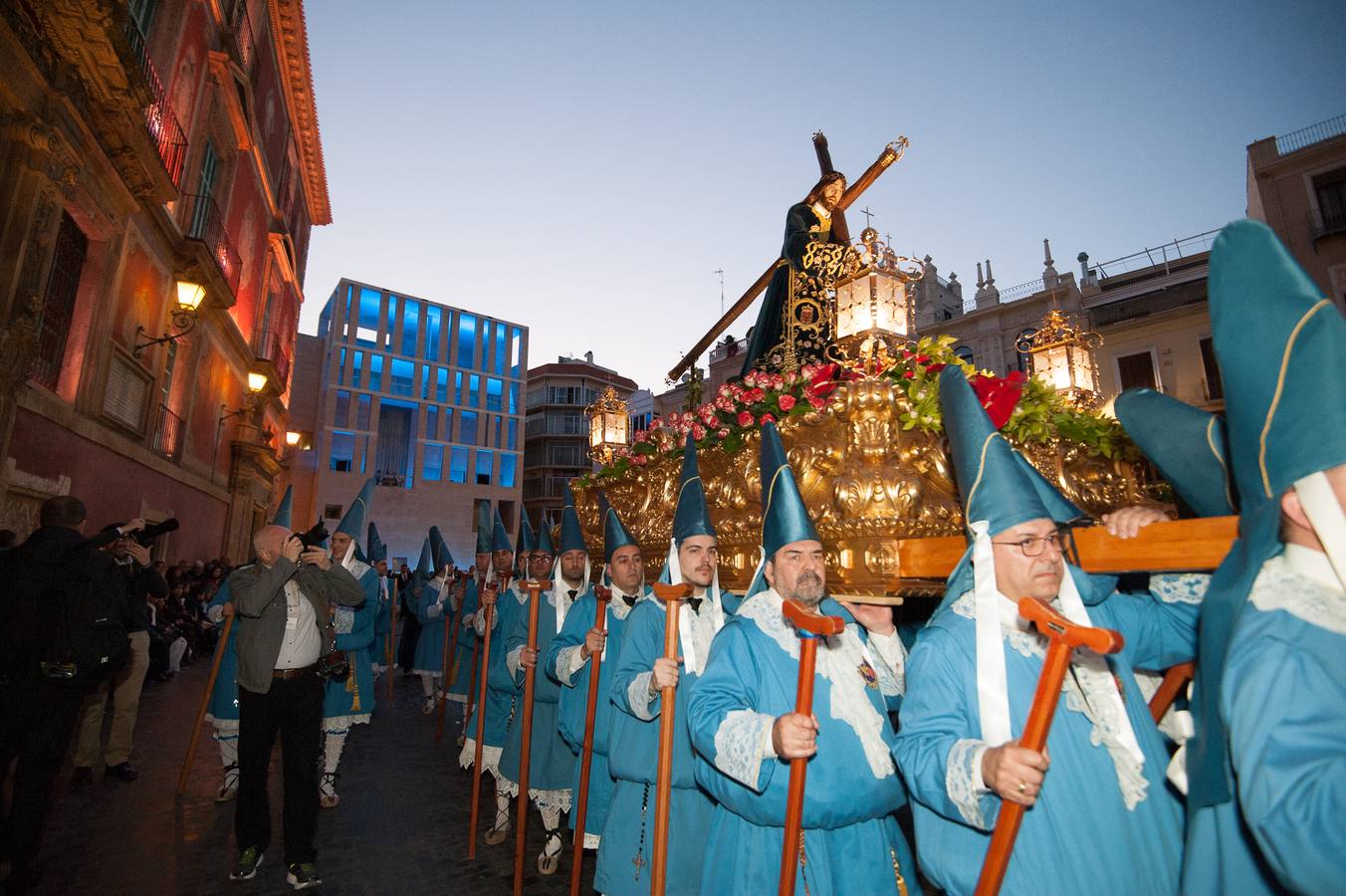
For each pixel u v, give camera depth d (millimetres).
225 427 18297
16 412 8031
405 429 45781
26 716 3510
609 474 4973
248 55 17625
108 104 8859
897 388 2719
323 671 4086
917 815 1795
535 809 5379
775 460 2449
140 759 6477
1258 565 1236
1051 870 1512
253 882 3875
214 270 14281
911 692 1793
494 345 49969
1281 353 1204
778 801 2094
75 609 3594
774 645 2332
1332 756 1075
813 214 5598
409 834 4656
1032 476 1912
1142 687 2225
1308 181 18906
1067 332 4789
